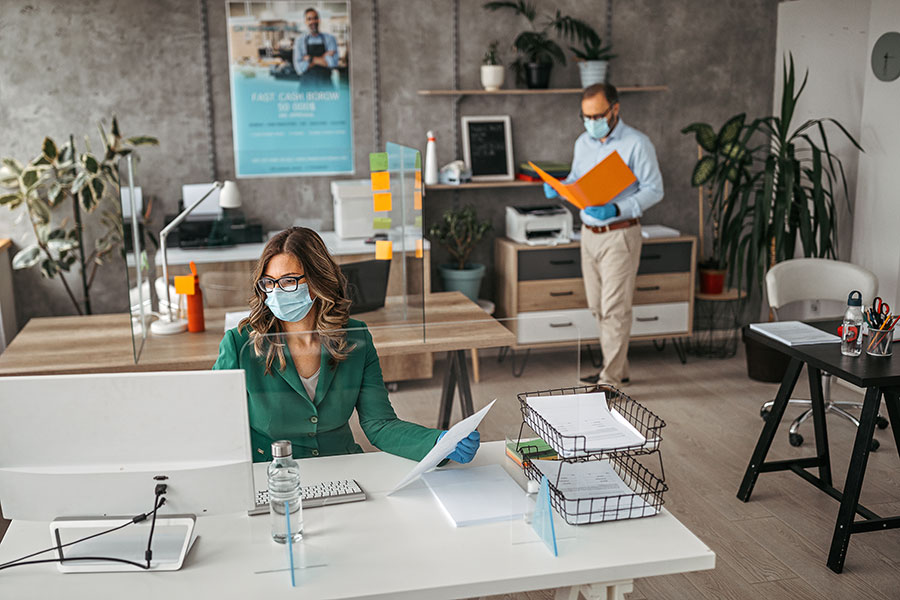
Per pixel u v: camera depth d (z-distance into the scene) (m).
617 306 4.68
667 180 5.62
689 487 3.63
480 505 1.91
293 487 1.73
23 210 4.83
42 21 4.64
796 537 3.21
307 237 2.20
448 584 1.62
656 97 5.48
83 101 4.77
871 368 2.96
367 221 4.42
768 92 5.64
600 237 4.63
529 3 5.19
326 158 5.13
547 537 1.74
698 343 5.56
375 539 1.80
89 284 4.96
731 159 5.02
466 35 5.16
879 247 4.74
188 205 3.96
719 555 3.08
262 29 4.89
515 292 5.10
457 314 3.55
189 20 4.79
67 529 1.81
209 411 1.72
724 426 4.31
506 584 1.65
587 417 1.97
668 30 5.42
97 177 4.54
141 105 4.84
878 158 4.70
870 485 3.62
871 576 2.94
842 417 4.17
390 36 5.07
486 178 5.26
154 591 1.62
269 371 2.04
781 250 4.83
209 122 4.93
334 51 5.00
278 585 1.63
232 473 1.75
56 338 3.37
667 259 5.22
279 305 2.14
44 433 1.71
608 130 4.59
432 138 5.05
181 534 1.79
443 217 5.34
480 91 5.05
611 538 1.79
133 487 1.74
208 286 3.56
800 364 3.36
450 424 2.25
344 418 2.14
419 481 2.06
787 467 3.48
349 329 2.10
